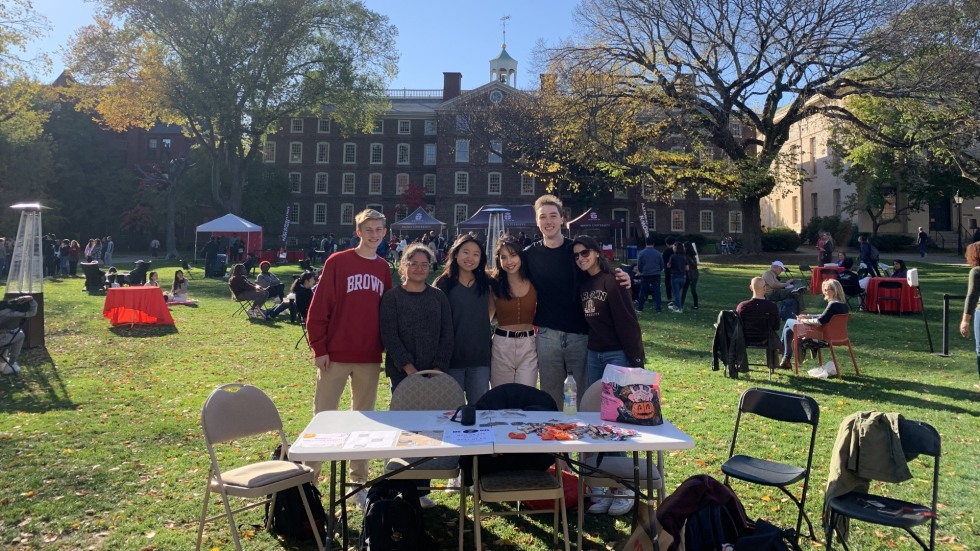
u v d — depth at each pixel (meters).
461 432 3.72
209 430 4.00
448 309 4.99
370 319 4.99
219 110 33.91
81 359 10.59
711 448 5.94
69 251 29.86
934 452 3.70
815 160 49.62
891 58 23.81
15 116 34.62
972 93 22.19
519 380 5.28
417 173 60.31
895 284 15.00
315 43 38.19
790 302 11.86
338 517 4.54
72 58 34.97
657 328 13.53
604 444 3.45
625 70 28.92
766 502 4.81
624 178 28.86
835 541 4.20
